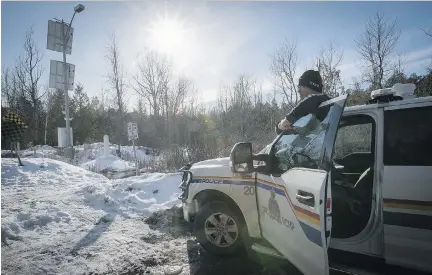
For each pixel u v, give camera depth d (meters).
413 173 2.27
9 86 25.48
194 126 22.88
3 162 8.16
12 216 4.48
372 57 17.77
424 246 2.18
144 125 25.62
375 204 2.46
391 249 2.34
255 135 12.74
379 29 17.53
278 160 2.83
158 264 3.25
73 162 11.81
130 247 3.65
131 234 4.10
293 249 2.26
